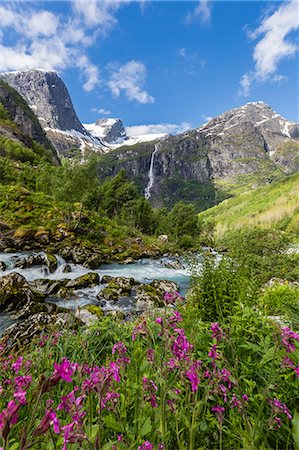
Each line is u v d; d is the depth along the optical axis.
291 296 7.97
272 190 168.00
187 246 47.31
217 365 2.00
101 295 18.06
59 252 29.56
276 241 26.80
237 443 1.95
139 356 2.58
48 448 1.62
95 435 1.47
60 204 44.50
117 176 83.25
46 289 17.83
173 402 1.85
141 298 17.80
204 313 6.30
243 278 7.00
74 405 1.39
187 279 26.81
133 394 2.10
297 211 106.81
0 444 1.00
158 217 87.44
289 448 1.95
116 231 45.62
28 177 62.34
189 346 1.88
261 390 2.33
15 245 29.23
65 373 1.17
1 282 14.88
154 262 35.72
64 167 46.94
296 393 2.22
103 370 1.65
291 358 1.85
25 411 2.21
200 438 2.08
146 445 1.48
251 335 3.32
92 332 4.49
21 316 13.26
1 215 36.03
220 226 135.12
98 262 30.56
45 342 4.36
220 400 2.21
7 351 4.55
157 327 2.98
